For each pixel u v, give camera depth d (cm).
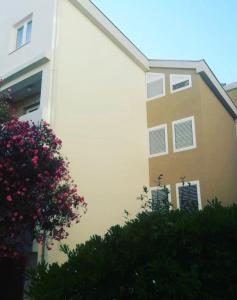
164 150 1310
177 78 1374
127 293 366
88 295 367
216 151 1327
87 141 1062
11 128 705
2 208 627
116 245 399
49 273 383
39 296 364
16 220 638
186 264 359
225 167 1381
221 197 1261
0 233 629
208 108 1342
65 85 1034
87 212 986
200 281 338
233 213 359
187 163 1237
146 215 431
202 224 366
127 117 1281
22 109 1206
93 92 1144
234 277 338
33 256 820
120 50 1349
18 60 1164
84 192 996
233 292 331
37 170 669
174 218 403
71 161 980
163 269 352
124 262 377
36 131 734
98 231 1000
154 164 1316
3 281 799
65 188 727
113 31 1302
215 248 352
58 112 982
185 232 365
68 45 1094
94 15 1222
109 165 1124
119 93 1271
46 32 1096
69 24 1126
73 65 1090
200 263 354
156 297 348
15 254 671
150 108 1405
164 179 1271
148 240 380
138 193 1217
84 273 370
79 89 1085
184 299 337
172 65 1398
